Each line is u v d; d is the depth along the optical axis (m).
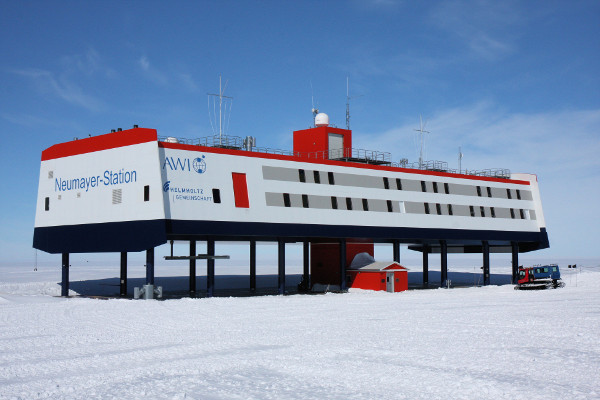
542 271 72.50
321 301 52.94
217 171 54.12
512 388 18.33
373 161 69.12
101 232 54.12
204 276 106.69
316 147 71.25
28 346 27.12
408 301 53.62
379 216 66.06
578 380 19.61
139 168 51.34
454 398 17.30
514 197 81.94
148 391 18.25
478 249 93.75
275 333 31.53
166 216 50.38
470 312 43.12
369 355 24.62
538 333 31.44
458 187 75.06
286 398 17.42
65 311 42.91
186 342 28.36
